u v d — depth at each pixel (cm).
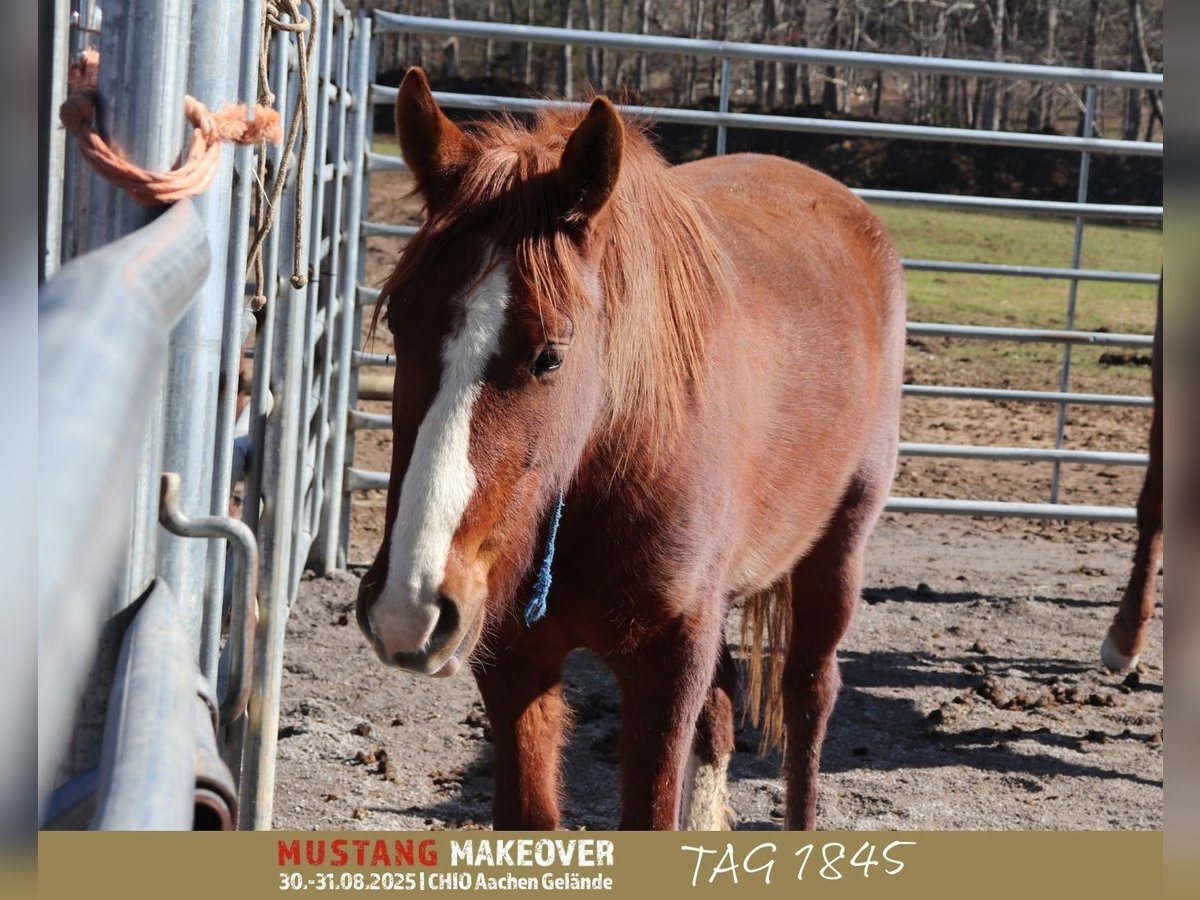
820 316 294
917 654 469
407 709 394
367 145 535
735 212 298
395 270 185
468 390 174
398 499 174
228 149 156
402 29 499
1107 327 1267
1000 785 359
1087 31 3594
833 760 373
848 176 2623
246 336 224
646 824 227
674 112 527
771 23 3588
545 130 212
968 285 1523
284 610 259
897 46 3919
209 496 155
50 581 49
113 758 93
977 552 609
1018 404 956
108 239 131
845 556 324
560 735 242
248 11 182
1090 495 723
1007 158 2650
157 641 117
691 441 220
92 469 54
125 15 128
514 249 180
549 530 201
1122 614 445
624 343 203
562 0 3694
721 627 256
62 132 134
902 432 853
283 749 352
